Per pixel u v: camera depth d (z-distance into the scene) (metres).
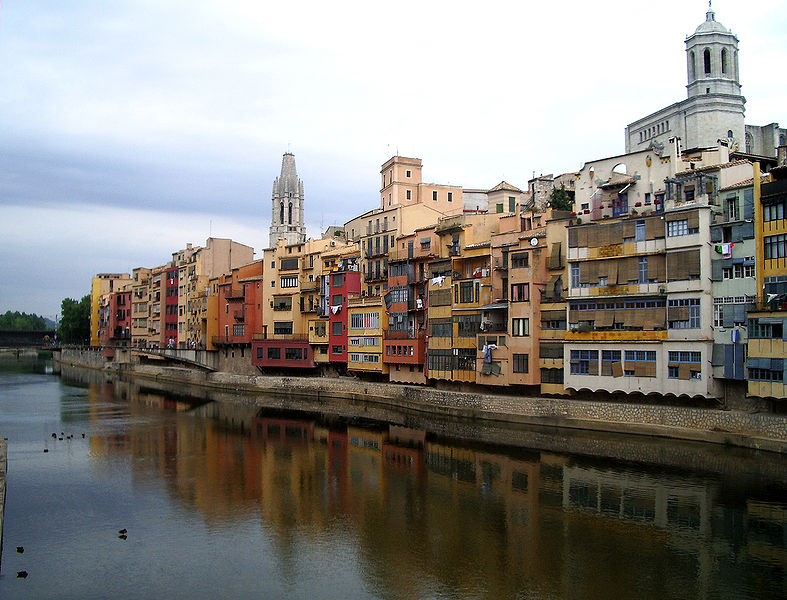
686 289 52.78
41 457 52.81
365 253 92.69
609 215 61.84
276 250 107.44
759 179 49.50
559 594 27.22
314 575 29.59
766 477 41.53
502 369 65.25
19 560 31.53
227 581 29.09
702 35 93.88
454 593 27.53
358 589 28.12
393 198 103.06
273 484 44.31
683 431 50.75
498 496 40.47
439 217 91.00
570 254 60.00
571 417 58.09
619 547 31.88
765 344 47.09
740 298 50.16
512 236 67.06
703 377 51.19
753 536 32.72
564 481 43.00
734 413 48.28
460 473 46.31
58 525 36.31
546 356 62.19
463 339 70.75
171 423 70.31
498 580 28.64
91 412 79.06
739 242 50.41
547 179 91.44
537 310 63.03
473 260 72.38
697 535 33.06
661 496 39.06
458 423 65.62
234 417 75.00
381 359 84.38
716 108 92.69
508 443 55.06
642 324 55.25
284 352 101.44
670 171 58.00
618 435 54.22
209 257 127.50
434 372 74.44
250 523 36.44
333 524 36.06
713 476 42.56
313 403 86.75
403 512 37.91
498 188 97.88
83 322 195.25
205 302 120.25
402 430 64.31
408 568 30.12
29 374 142.38
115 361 151.50
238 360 111.69
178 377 122.50
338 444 57.97
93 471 48.09
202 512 38.38
